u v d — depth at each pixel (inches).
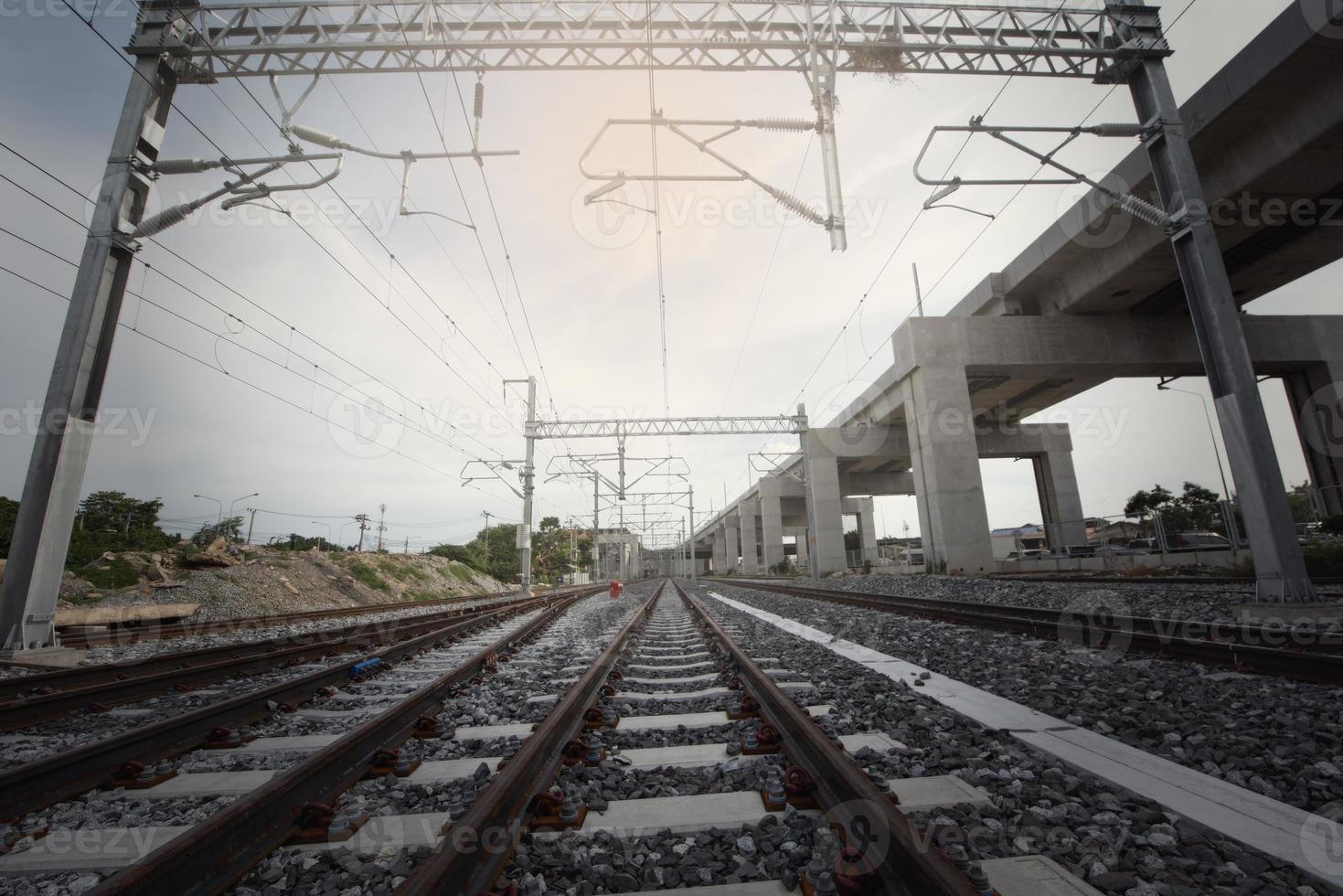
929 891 73.9
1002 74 480.1
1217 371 431.2
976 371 1263.5
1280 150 735.7
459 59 442.0
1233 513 939.3
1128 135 469.1
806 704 205.6
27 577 346.0
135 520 1732.3
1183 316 1226.6
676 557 5841.5
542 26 436.8
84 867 105.7
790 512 2945.4
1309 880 92.7
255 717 202.8
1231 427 421.7
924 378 1212.5
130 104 407.8
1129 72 481.4
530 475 1224.8
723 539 4301.2
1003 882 91.4
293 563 986.1
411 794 133.8
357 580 1096.2
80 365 368.5
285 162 414.0
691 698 225.0
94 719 217.8
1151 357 1210.0
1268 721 172.9
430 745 171.5
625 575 3757.4
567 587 2573.8
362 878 97.2
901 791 126.6
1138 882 90.8
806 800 120.8
